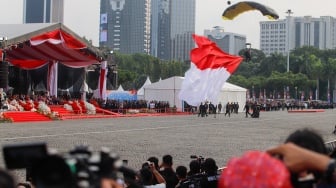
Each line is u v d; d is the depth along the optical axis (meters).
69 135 32.59
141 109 71.56
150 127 42.59
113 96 84.06
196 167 10.60
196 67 19.36
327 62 162.25
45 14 196.00
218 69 19.25
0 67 46.72
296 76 151.00
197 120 56.75
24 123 45.66
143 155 23.36
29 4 197.38
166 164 10.96
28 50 59.94
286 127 47.12
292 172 2.36
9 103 51.66
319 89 162.62
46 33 53.78
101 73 66.19
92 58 63.03
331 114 86.25
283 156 2.42
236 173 2.08
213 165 9.55
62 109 59.47
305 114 85.12
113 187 2.05
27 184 7.83
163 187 8.75
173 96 76.44
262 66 177.00
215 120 57.75
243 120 59.44
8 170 1.92
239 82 155.75
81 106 61.94
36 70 68.38
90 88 72.75
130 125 44.84
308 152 2.40
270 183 2.02
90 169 1.98
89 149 2.08
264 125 49.88
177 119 58.44
